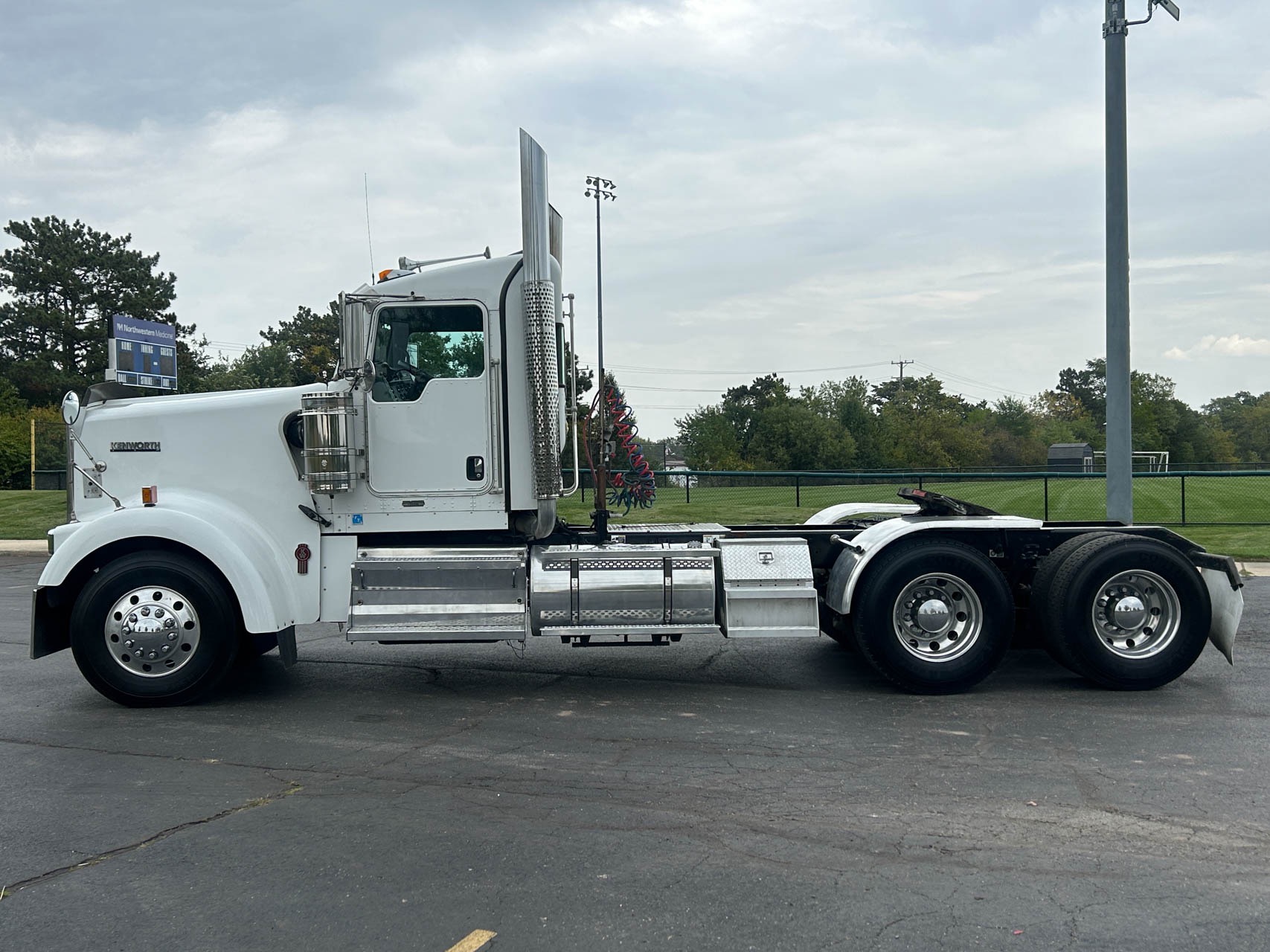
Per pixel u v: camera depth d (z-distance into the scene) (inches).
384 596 284.7
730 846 175.8
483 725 258.4
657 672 323.3
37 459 1387.8
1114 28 435.2
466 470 291.4
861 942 141.1
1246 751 231.3
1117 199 435.8
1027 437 4387.3
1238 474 708.7
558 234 308.7
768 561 293.4
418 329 291.9
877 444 3472.0
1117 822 187.0
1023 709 272.4
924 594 291.1
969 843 177.0
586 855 172.2
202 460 289.7
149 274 2119.8
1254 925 145.9
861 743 240.2
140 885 161.2
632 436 389.7
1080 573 285.7
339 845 177.0
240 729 255.4
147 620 272.7
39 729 255.8
